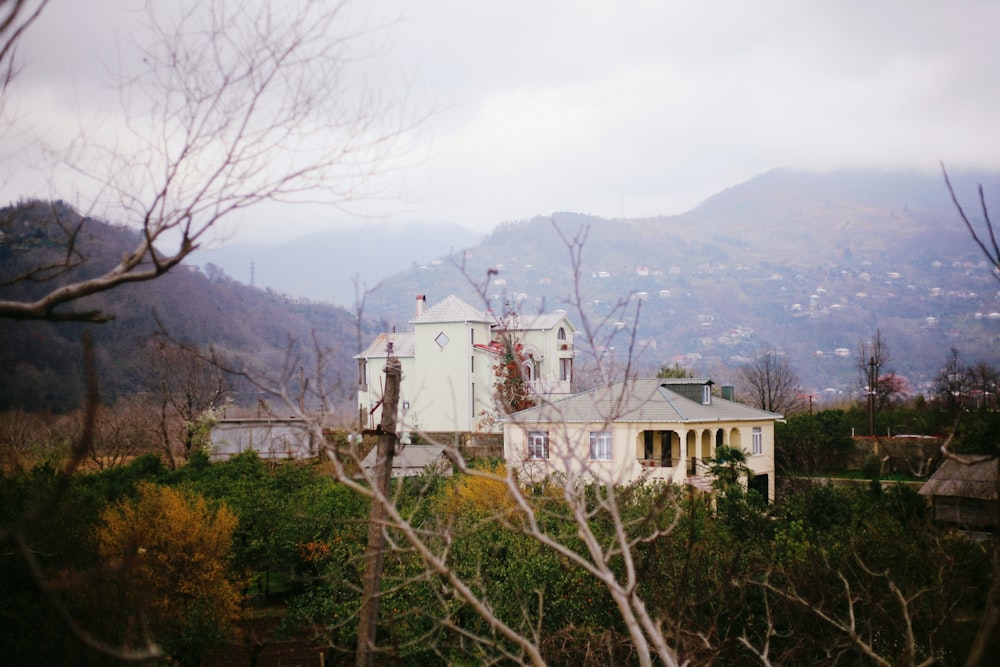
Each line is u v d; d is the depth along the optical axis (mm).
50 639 14586
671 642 14258
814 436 50469
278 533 28719
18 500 18969
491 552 20656
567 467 9102
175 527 24969
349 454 9109
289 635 24750
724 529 23234
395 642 14758
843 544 21219
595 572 8609
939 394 50938
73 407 25781
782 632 18812
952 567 17781
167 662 22141
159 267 6910
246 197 7273
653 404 40406
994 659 8586
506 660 18469
